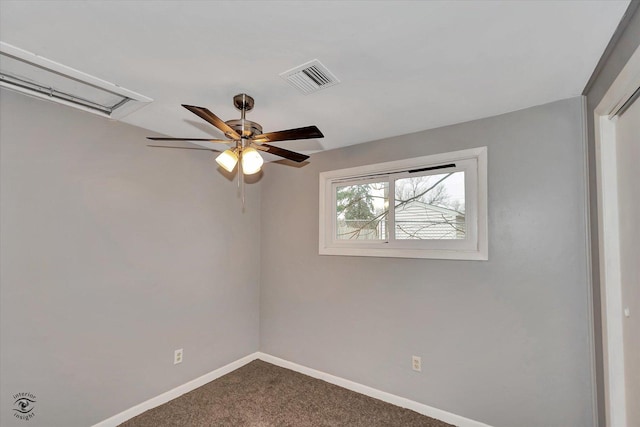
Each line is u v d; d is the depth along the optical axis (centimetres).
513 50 151
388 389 267
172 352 272
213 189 315
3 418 184
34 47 149
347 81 181
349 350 292
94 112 223
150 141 263
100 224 229
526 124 218
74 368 213
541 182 212
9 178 189
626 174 154
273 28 134
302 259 330
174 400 267
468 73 173
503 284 222
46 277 202
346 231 311
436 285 249
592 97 184
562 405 200
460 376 236
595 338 186
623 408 159
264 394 278
